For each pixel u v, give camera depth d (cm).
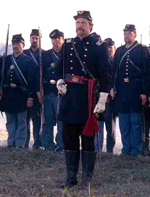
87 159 646
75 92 641
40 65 940
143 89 877
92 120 632
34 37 965
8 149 892
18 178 692
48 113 952
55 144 962
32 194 616
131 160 830
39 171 747
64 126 652
